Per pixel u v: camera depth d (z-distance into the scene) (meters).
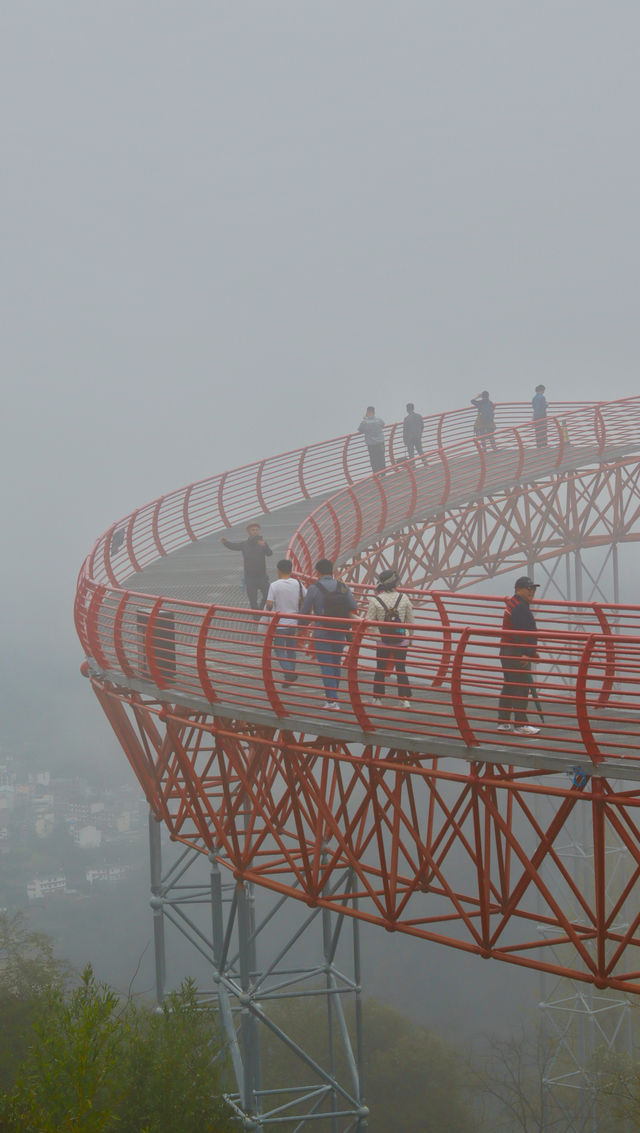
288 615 25.77
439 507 58.75
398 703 28.31
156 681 31.14
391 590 27.97
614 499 68.44
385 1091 80.06
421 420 66.94
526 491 64.31
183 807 36.97
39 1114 23.58
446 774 22.89
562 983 65.94
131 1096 27.31
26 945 61.78
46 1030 26.12
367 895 25.66
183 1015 30.72
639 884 73.75
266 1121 32.88
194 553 54.59
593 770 20.47
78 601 40.78
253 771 28.89
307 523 45.56
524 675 24.03
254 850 30.08
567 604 24.83
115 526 50.38
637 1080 56.28
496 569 65.56
